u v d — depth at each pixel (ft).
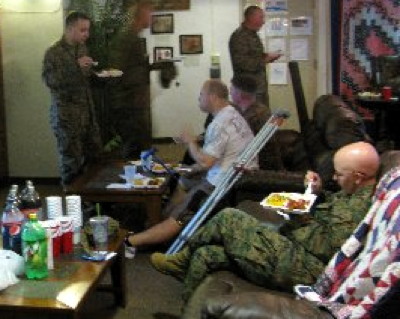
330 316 6.21
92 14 18.26
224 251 8.65
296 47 23.43
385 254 6.56
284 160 16.02
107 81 18.49
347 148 8.54
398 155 8.73
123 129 19.20
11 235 8.84
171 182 14.40
